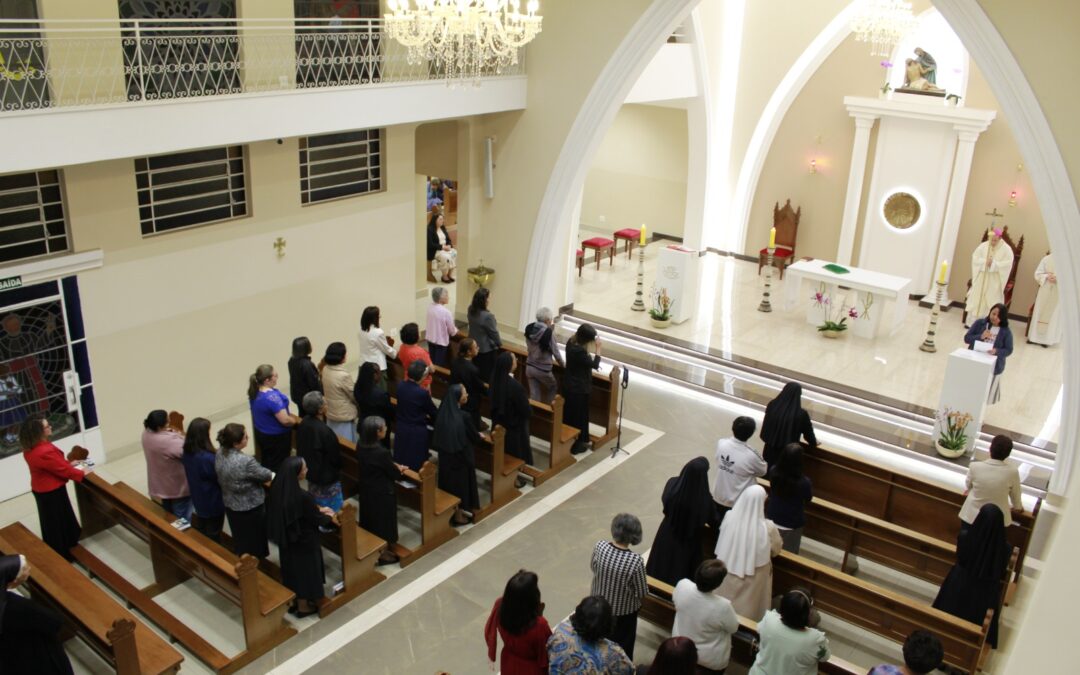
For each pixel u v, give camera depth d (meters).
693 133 16.81
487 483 9.49
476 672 6.68
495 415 9.05
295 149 10.61
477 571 7.92
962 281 15.67
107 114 7.71
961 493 7.79
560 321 14.37
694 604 5.53
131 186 9.05
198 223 9.91
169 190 9.57
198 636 6.79
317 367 9.52
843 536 7.79
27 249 8.50
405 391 8.39
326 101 9.69
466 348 9.26
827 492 8.62
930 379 12.56
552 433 9.51
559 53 12.05
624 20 11.39
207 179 9.91
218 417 10.68
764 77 16.52
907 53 15.30
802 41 15.91
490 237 13.64
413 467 8.56
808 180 16.94
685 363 12.99
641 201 19.64
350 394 8.84
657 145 18.92
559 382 10.45
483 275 13.50
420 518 8.70
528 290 13.44
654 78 14.61
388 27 7.95
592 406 10.41
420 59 10.86
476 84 8.63
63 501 7.41
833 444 10.80
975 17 8.98
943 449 10.38
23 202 8.37
